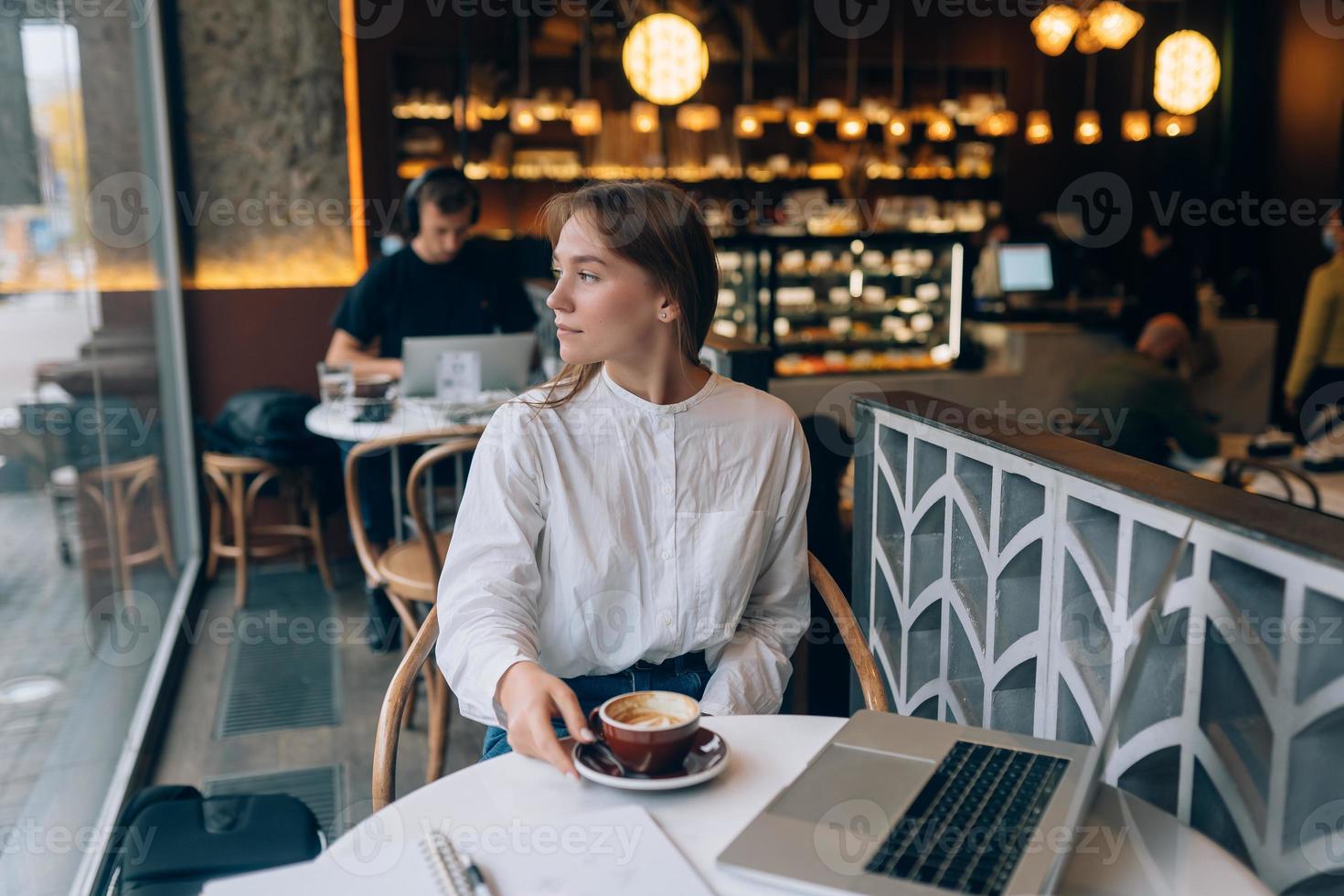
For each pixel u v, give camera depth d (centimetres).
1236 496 117
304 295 493
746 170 773
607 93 737
